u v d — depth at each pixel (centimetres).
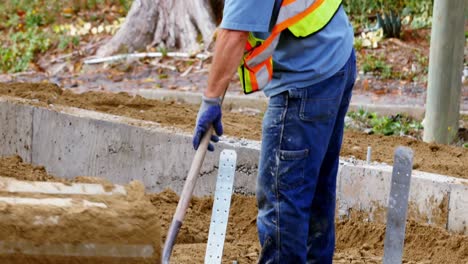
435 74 1817
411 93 2383
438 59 1811
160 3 2917
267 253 884
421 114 2130
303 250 879
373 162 1309
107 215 677
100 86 2630
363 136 1617
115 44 2920
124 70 2770
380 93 2391
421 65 2567
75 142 1519
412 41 2744
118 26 3122
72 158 1526
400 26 2766
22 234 662
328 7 869
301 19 845
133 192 708
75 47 3005
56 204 675
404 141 1580
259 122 1683
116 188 712
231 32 818
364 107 2172
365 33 2827
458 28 1805
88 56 2923
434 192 1202
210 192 1378
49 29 3216
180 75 2686
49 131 1552
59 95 1780
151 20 2920
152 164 1438
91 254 675
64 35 3089
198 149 841
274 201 871
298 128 859
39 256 667
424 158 1462
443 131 1828
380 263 1121
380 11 3025
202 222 1288
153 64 2777
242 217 1316
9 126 1609
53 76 2803
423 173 1255
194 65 2752
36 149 1574
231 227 1298
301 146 861
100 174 1493
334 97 868
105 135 1484
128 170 1463
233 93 2372
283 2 838
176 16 2902
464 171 1350
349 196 1266
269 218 876
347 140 1556
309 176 872
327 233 954
